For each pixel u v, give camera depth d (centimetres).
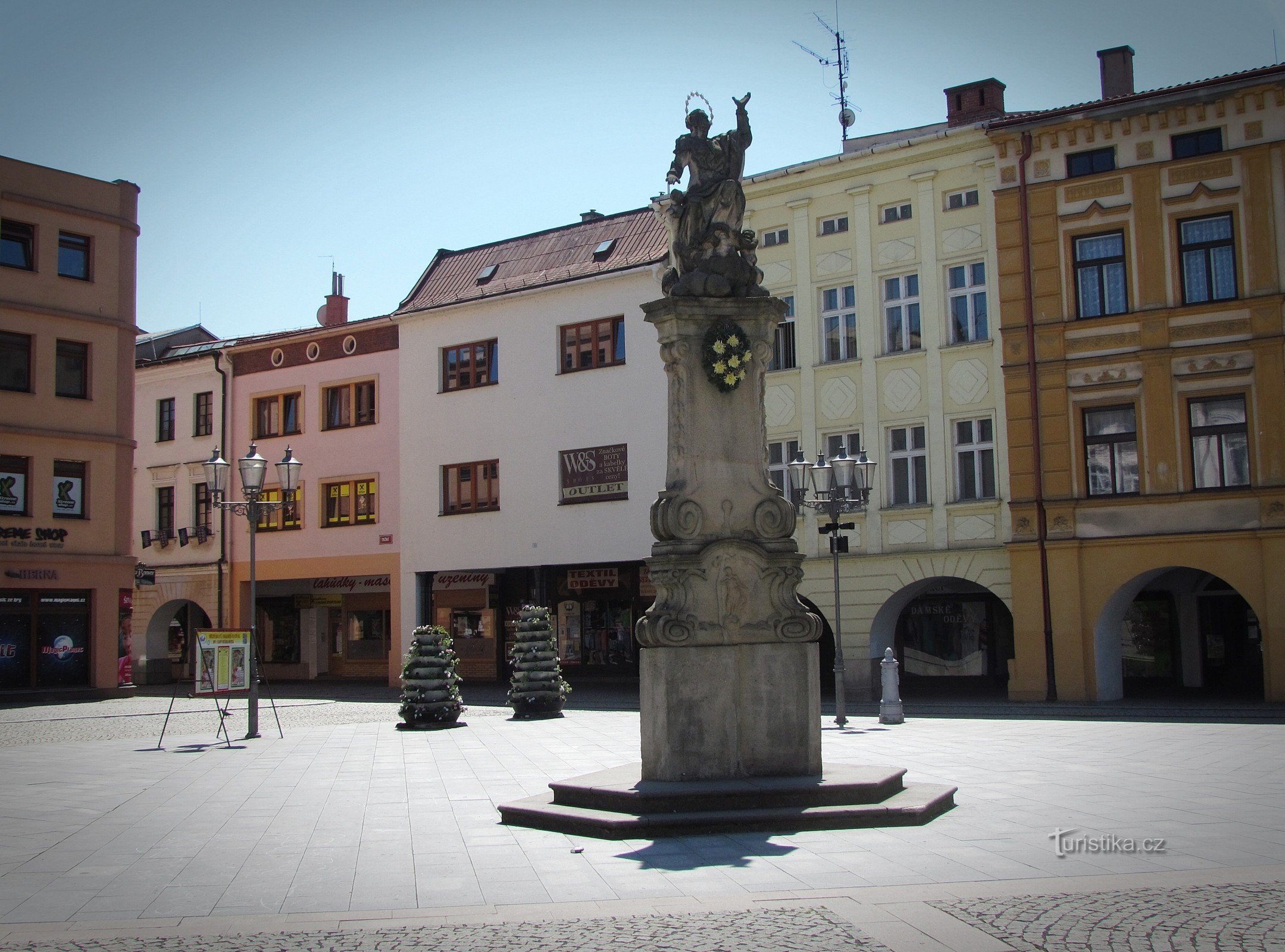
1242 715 2461
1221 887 845
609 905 830
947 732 2127
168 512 4919
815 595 3447
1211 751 1709
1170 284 2988
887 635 3412
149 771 1700
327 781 1552
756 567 1242
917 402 3344
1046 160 3167
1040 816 1138
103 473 3941
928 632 3588
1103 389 3048
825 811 1098
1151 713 2559
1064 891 840
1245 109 2916
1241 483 2891
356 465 4375
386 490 4297
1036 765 1566
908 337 3397
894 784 1201
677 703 1209
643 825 1071
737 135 1352
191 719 2812
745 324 1295
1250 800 1228
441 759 1798
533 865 974
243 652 2236
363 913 829
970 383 3266
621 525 3741
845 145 3966
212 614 4722
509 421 4000
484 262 4369
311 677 4916
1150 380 2988
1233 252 2933
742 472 1273
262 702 3500
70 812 1302
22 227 3816
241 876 954
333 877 946
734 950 711
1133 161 3047
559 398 3891
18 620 3694
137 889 914
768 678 1229
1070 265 3117
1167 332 2977
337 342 4456
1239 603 3362
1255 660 3331
